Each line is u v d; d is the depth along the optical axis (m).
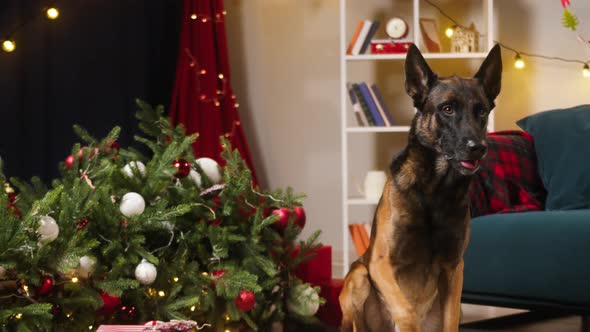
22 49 4.12
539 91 4.85
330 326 3.18
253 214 2.72
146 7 4.64
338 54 5.07
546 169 3.55
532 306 2.94
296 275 3.20
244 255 2.67
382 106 4.60
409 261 2.29
